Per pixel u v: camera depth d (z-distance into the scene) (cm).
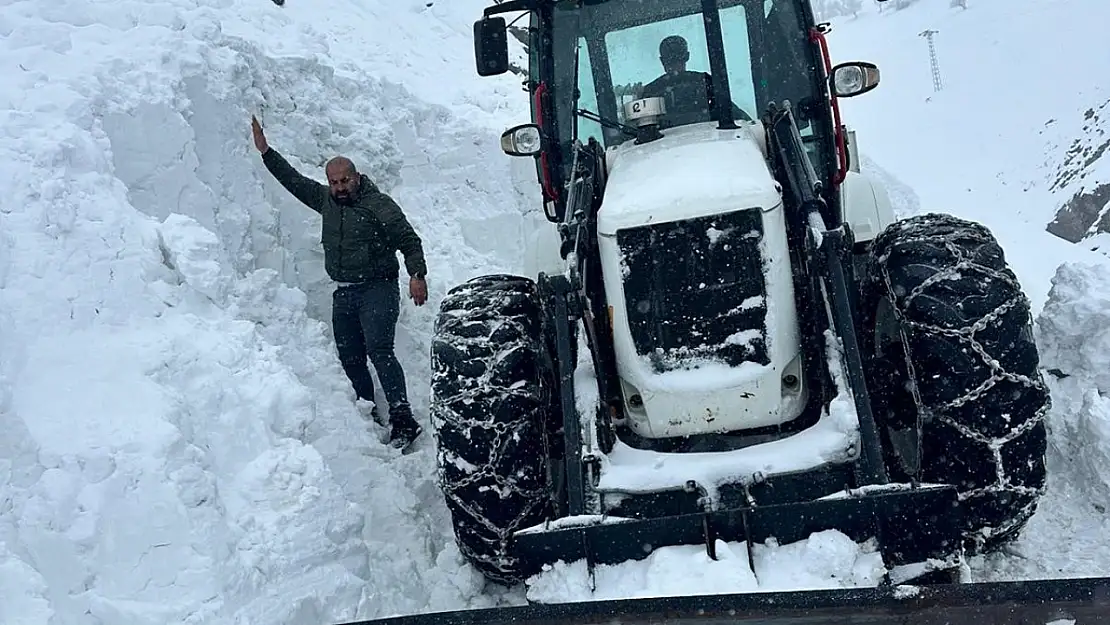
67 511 301
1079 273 466
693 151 363
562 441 369
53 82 460
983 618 228
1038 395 321
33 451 311
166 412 345
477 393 339
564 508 354
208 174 520
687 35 422
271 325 485
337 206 509
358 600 349
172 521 313
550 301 376
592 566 290
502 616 250
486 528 343
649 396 322
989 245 337
